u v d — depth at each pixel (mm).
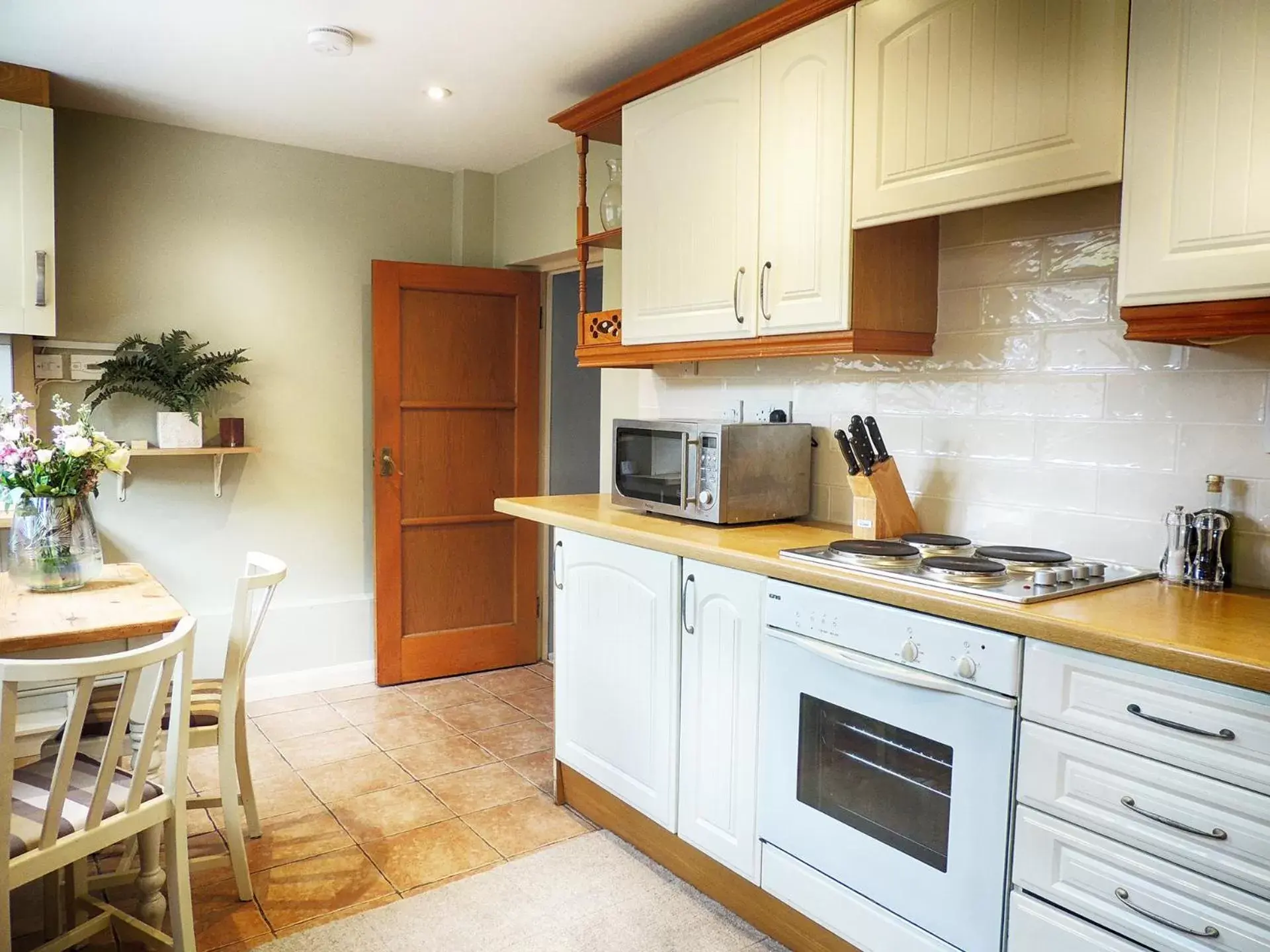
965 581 1701
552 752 3240
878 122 2010
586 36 2652
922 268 2232
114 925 1836
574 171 3684
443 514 4039
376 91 3109
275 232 3748
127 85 3047
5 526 2930
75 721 1518
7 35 2639
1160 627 1381
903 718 1692
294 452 3848
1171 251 1521
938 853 1652
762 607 2010
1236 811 1239
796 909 1975
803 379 2666
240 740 2506
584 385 4387
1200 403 1788
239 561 3736
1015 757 1514
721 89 2426
